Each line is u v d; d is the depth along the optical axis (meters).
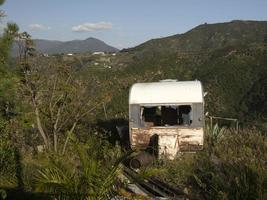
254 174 7.20
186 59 83.19
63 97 10.64
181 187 7.89
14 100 8.95
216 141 11.98
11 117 9.50
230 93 67.62
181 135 10.92
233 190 6.92
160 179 8.26
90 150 7.96
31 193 6.29
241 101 63.72
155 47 128.12
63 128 11.41
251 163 8.54
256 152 10.30
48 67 10.41
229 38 152.50
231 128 14.48
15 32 8.09
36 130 10.88
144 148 11.08
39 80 10.12
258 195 6.47
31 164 7.82
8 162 7.61
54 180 5.14
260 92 65.12
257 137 12.07
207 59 82.75
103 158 8.20
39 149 9.95
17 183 6.72
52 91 10.36
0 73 8.00
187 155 10.61
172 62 80.50
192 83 11.34
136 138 11.15
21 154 8.67
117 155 9.30
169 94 11.08
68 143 10.31
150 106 11.11
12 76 8.25
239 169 7.99
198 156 10.31
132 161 9.09
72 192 5.07
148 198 6.57
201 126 10.84
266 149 10.59
